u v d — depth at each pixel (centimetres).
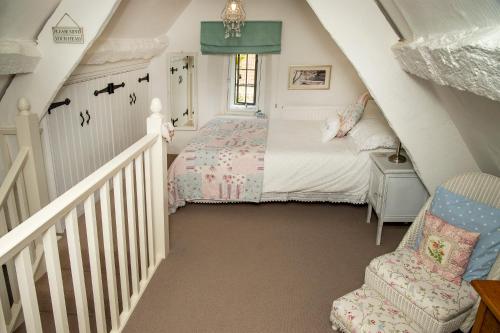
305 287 241
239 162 331
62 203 135
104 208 172
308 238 301
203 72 493
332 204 363
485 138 211
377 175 296
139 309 218
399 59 226
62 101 289
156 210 256
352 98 484
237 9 401
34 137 234
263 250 283
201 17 467
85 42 239
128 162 192
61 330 141
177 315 214
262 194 341
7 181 212
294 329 206
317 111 483
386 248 288
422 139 250
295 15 457
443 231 200
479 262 190
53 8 231
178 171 334
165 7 389
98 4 232
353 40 233
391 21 223
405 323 182
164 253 267
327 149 339
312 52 469
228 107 521
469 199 206
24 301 121
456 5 138
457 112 219
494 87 138
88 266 248
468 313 183
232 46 465
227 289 238
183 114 512
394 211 284
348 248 288
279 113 491
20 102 227
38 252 232
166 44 470
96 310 170
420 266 204
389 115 246
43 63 243
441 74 177
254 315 215
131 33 365
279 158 329
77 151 318
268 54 480
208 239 297
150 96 495
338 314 192
